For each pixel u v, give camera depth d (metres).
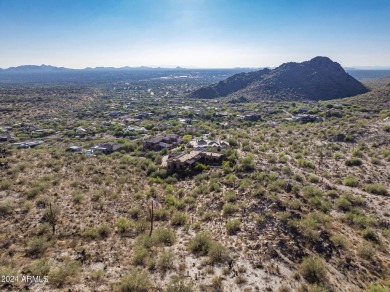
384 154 55.31
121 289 16.34
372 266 21.89
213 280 17.98
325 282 18.70
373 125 72.75
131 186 41.97
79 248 22.47
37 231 24.56
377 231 28.80
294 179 43.94
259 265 20.08
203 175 46.41
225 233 25.91
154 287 17.02
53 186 37.09
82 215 29.48
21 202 30.38
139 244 23.17
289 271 19.67
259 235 24.53
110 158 60.00
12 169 41.50
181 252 22.39
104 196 35.97
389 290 17.97
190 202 36.19
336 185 43.69
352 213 32.38
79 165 48.19
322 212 31.69
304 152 61.81
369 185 41.84
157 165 55.91
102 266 19.75
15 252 20.98
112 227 27.48
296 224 25.72
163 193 40.66
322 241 24.05
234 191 36.72
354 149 59.44
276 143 72.62
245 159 50.94
